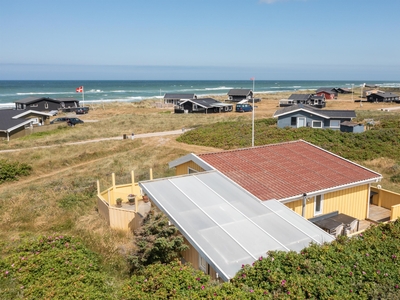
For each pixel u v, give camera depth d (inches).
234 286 289.1
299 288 281.0
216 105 2768.2
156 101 4136.3
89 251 438.3
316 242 386.3
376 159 1110.4
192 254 434.6
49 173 1129.4
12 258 378.9
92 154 1334.9
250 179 563.8
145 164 1171.9
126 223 614.2
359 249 365.1
